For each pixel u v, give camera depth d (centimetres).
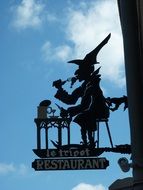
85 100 1384
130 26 990
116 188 944
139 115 946
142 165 912
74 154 1297
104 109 1356
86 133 1334
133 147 936
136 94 955
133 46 980
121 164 990
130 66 971
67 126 1373
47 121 1377
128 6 1000
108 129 1343
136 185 903
